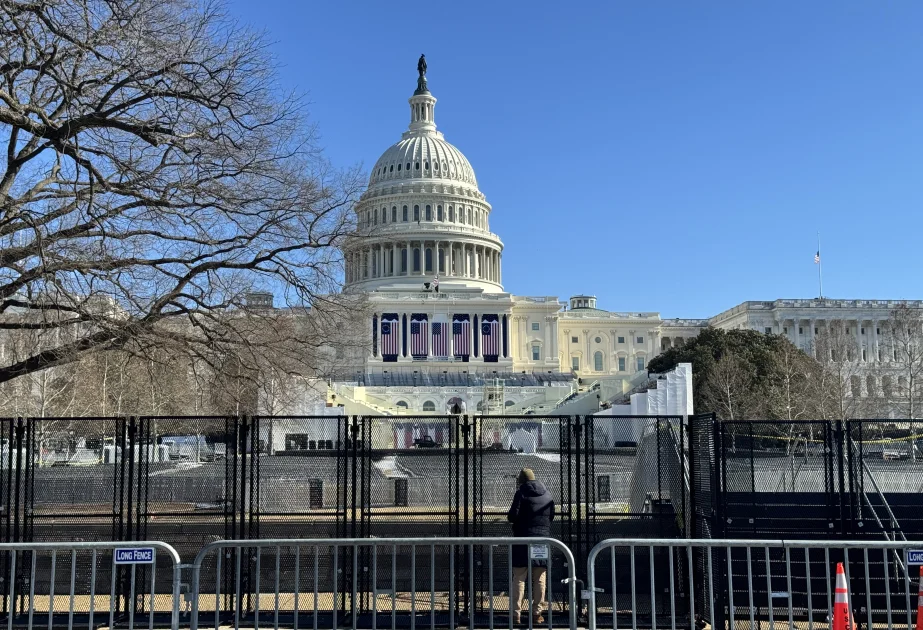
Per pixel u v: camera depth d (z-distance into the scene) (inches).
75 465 834.2
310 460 839.7
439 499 887.7
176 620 488.7
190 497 831.1
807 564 495.8
